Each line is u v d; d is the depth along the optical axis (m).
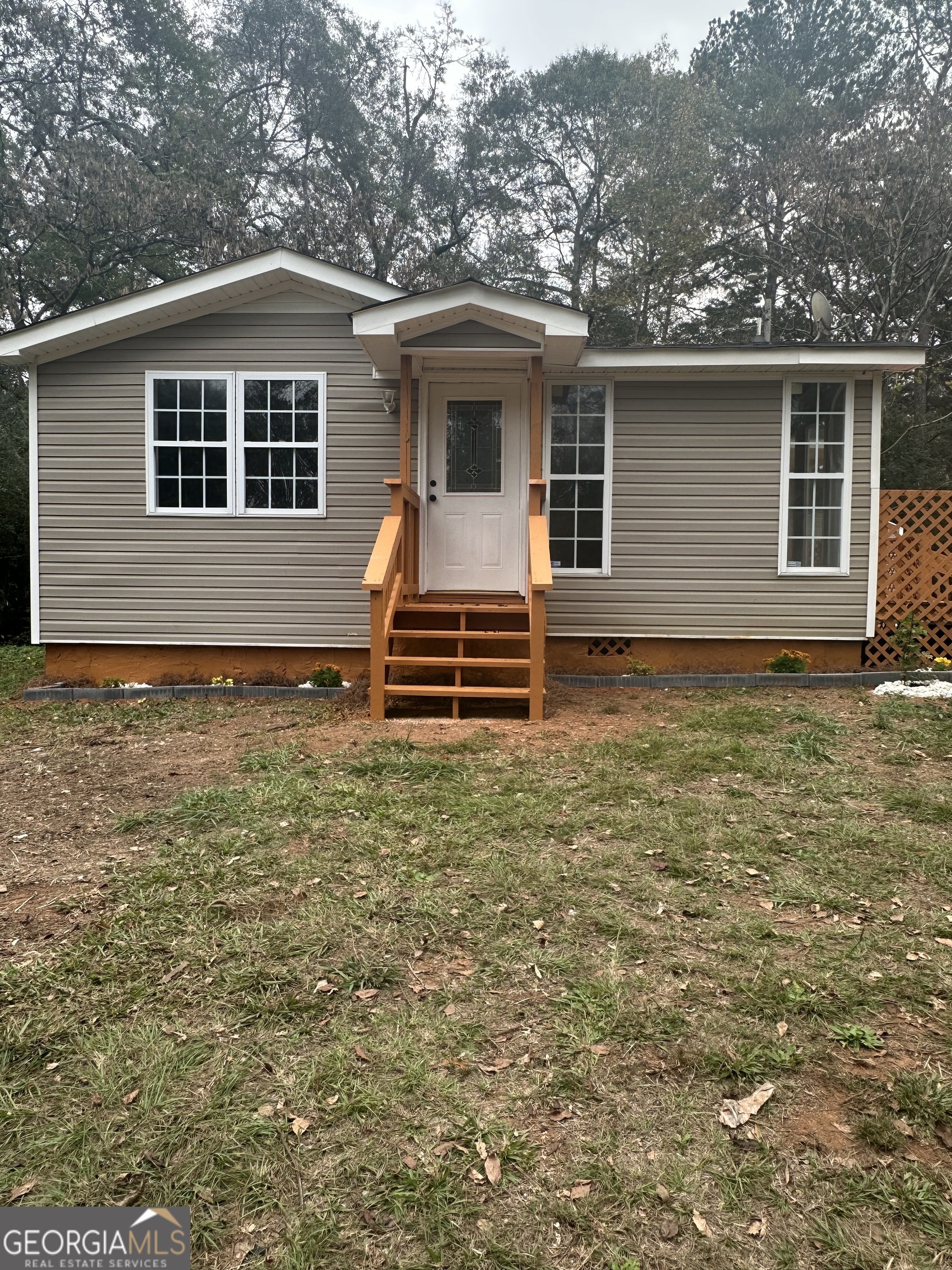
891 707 6.75
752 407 8.35
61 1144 2.08
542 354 7.28
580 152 25.45
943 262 18.88
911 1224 1.84
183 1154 2.05
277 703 7.67
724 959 2.96
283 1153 2.06
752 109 23.67
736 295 22.83
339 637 8.58
